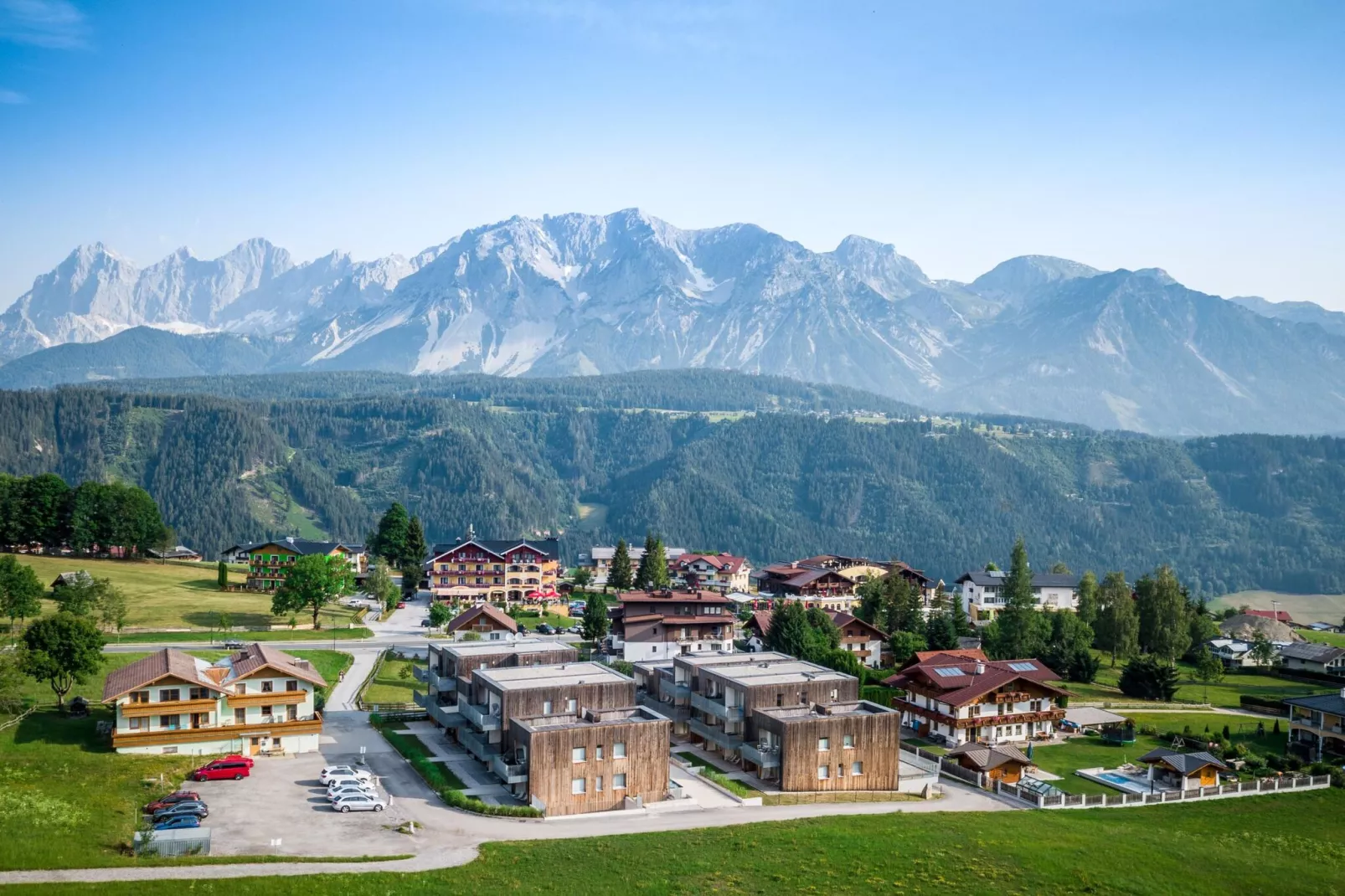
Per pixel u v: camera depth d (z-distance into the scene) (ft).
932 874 241.14
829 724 322.55
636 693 417.28
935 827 279.08
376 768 322.75
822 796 311.06
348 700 421.18
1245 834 296.30
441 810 282.15
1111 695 522.88
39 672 334.03
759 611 610.65
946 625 579.07
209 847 232.53
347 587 648.79
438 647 406.21
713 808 296.51
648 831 269.23
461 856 239.91
